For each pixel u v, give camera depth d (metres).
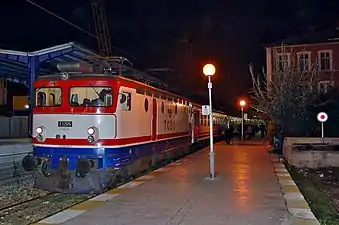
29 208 11.41
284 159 21.53
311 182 16.06
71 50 22.27
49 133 13.15
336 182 16.33
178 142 21.89
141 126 14.99
